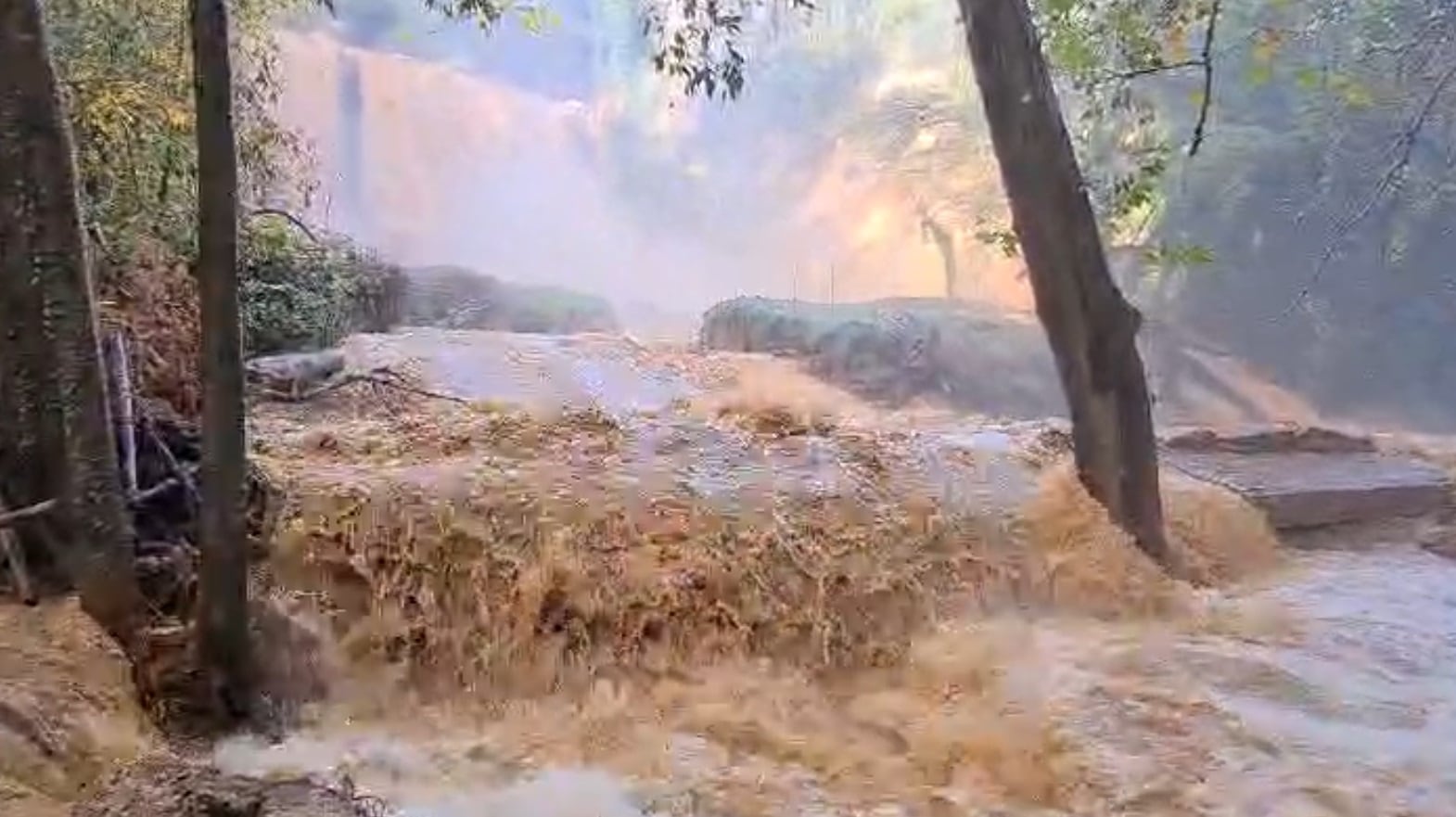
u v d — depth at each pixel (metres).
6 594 4.12
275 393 7.08
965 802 3.76
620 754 4.08
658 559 5.00
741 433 6.21
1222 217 13.23
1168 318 13.64
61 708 3.57
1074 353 5.80
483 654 4.67
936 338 10.99
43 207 3.73
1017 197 5.76
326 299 8.99
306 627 4.44
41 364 3.91
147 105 6.18
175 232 6.48
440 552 4.83
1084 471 5.88
